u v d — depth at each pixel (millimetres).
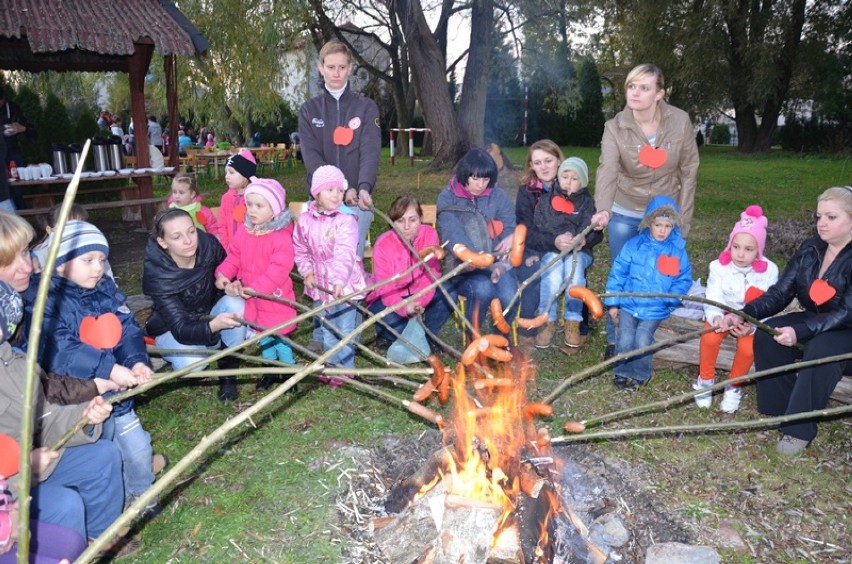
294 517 3301
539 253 5242
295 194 14969
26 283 2902
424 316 5250
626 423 4246
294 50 16328
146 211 10977
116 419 3260
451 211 4996
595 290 7027
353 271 4539
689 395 3164
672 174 4902
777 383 4125
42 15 8984
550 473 3104
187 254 4043
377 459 3791
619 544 3051
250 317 4543
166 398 4633
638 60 27562
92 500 2955
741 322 3932
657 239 4590
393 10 18297
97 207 10000
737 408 4438
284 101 28578
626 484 3510
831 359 3168
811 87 27625
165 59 11148
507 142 32594
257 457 3848
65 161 10031
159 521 3324
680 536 3154
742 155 27906
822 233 3873
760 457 3875
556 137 33750
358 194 5062
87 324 2906
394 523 3043
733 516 3330
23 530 1624
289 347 4723
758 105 26938
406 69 25359
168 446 3990
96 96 29672
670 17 25891
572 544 2924
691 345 4887
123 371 3100
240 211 5121
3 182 5969
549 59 22328
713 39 25531
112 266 8430
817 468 3775
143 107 10898
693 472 3705
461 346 5402
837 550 3105
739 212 12055
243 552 3068
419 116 33656
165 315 4109
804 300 4066
